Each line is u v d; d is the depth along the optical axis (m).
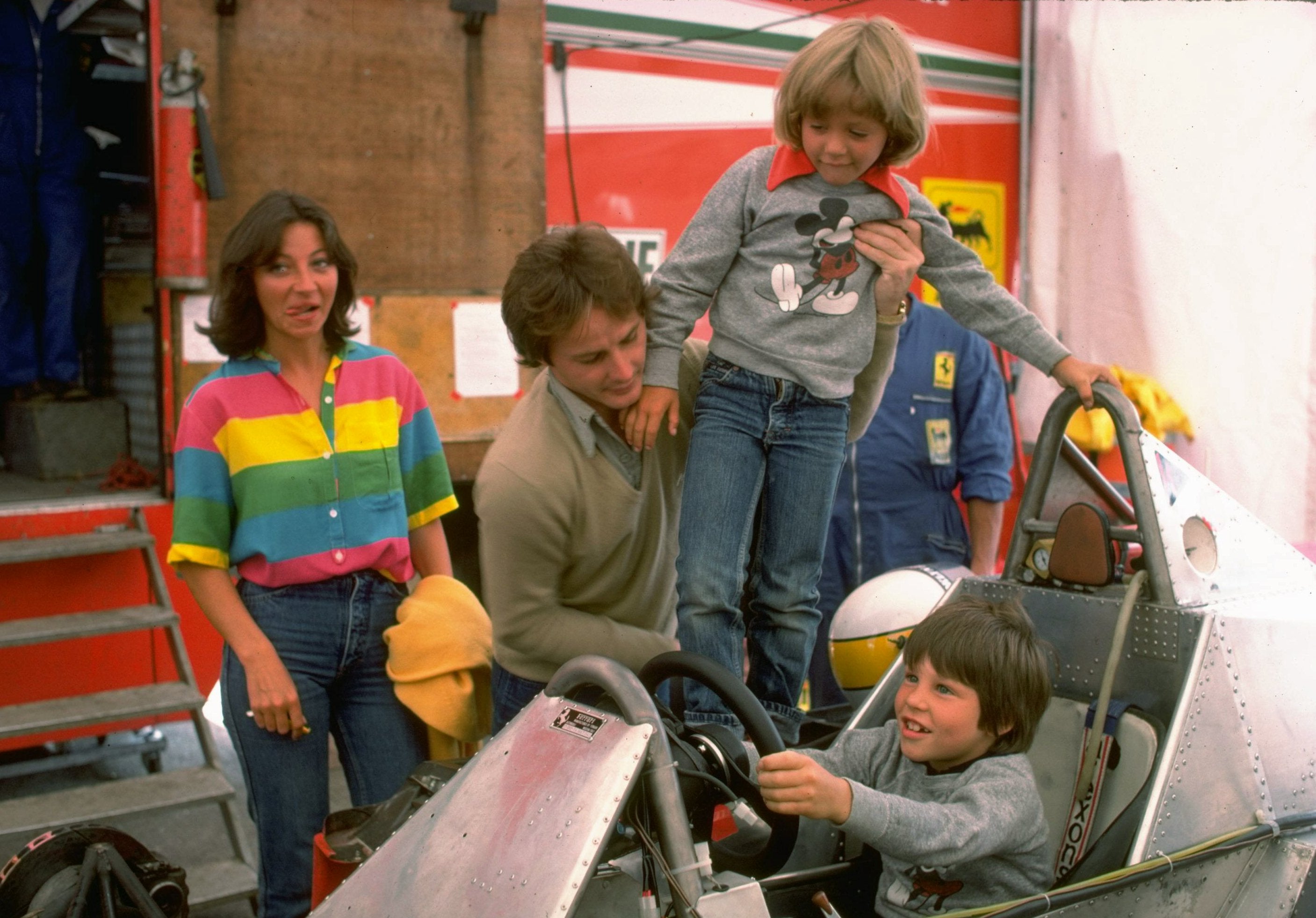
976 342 4.28
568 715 1.74
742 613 2.41
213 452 2.54
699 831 1.71
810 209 2.26
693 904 1.55
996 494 4.22
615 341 2.06
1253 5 6.17
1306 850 2.28
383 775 2.68
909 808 1.81
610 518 2.24
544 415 2.24
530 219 5.05
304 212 2.51
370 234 4.77
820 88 2.10
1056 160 6.58
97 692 4.20
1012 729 2.01
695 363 2.50
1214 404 6.34
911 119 2.14
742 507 2.26
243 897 3.32
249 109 4.53
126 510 4.50
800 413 2.28
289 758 2.56
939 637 1.99
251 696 2.48
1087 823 2.23
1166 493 2.36
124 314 5.58
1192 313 6.32
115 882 2.03
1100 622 2.40
